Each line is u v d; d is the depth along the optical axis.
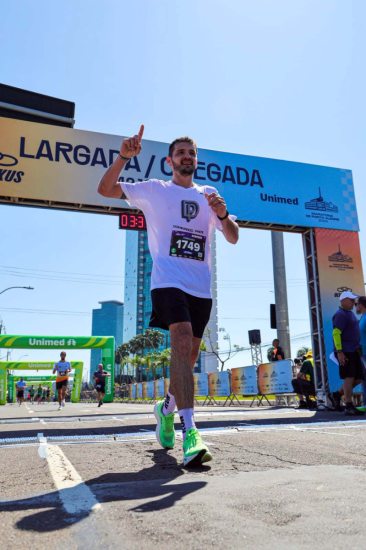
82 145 8.68
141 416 7.23
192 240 2.86
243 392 14.09
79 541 1.10
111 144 8.88
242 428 4.23
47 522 1.27
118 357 106.25
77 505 1.44
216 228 3.07
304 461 2.29
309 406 9.48
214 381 16.67
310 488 1.61
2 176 8.14
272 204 9.72
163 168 9.11
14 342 24.78
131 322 136.38
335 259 9.91
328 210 10.12
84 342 26.23
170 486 1.72
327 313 9.55
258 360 27.08
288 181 9.98
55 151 8.49
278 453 2.58
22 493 1.70
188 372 2.45
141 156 8.99
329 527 1.16
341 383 9.12
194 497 1.51
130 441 3.47
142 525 1.21
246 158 9.79
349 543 1.04
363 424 4.68
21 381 34.38
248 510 1.33
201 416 6.51
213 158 9.52
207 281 2.88
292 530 1.14
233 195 9.48
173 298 2.63
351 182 10.54
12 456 2.75
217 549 1.01
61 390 14.27
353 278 9.95
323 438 3.30
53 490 1.72
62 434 4.31
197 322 2.82
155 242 2.86
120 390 51.53
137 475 2.02
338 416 6.27
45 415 9.15
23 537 1.14
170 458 2.55
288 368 11.40
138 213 8.86
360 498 1.45
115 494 1.59
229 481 1.79
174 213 2.87
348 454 2.51
